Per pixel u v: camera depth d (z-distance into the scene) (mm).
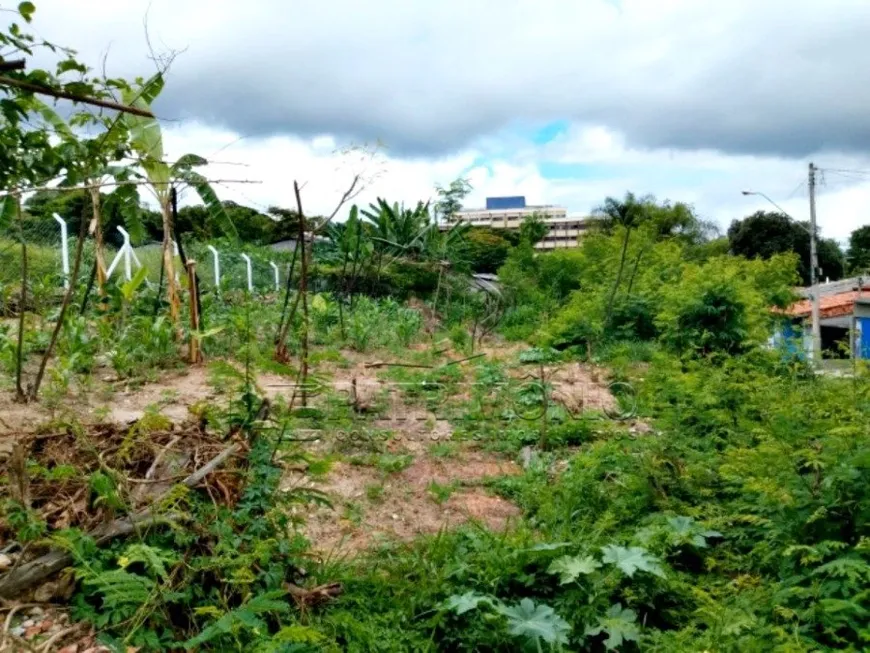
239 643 3211
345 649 3600
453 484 6281
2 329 8406
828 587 3904
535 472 6445
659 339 13469
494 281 25156
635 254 18125
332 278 19547
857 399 5594
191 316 9859
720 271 13047
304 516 5277
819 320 21031
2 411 6562
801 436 5238
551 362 12164
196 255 17516
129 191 6629
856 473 4414
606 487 5910
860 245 43156
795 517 4535
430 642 3672
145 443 4207
